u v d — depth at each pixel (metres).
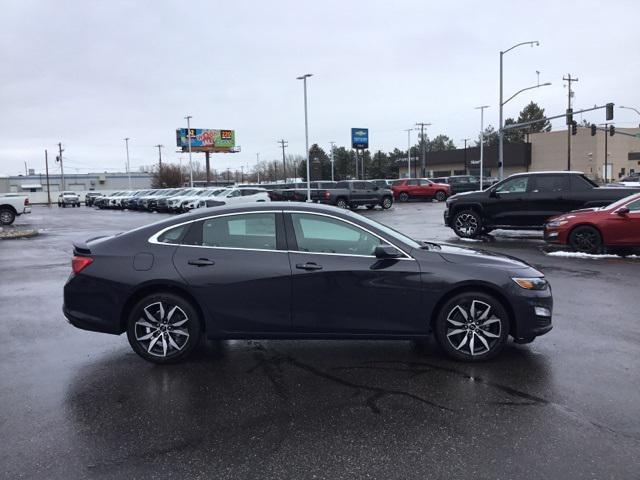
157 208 37.47
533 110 102.50
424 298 4.91
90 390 4.46
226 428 3.74
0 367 5.05
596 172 70.69
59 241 17.08
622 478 3.07
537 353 5.23
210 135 83.50
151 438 3.61
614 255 11.37
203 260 4.91
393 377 4.66
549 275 9.27
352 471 3.18
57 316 7.00
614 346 5.43
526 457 3.30
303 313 4.91
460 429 3.68
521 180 14.38
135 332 5.00
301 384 4.52
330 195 30.27
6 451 3.46
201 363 5.06
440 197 40.72
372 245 5.03
